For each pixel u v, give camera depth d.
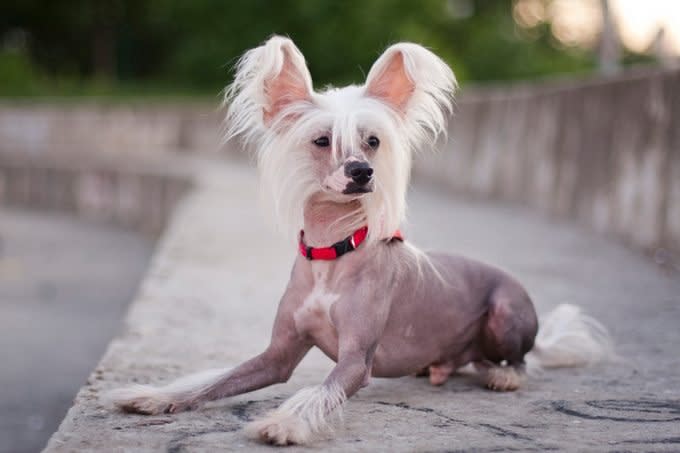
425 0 31.89
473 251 9.74
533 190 14.34
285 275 8.08
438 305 4.24
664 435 3.70
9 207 24.75
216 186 17.12
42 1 41.44
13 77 32.34
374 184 3.86
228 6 34.38
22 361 8.32
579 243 10.46
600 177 11.41
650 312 6.69
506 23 35.84
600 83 11.44
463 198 16.89
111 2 40.81
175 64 37.47
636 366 5.03
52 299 11.67
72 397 7.23
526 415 3.98
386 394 4.31
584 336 5.04
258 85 3.96
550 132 13.58
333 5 31.47
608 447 3.53
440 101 4.20
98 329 9.92
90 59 43.19
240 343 5.38
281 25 33.28
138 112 29.70
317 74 31.61
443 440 3.58
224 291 7.15
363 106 3.95
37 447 6.04
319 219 3.96
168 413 3.88
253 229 11.23
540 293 7.36
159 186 21.44
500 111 16.17
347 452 3.41
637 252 9.73
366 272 3.93
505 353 4.45
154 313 6.14
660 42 12.12
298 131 3.91
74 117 28.78
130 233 20.92
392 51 4.07
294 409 3.57
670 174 9.12
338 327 3.90
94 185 23.34
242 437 3.57
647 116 9.83
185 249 9.43
